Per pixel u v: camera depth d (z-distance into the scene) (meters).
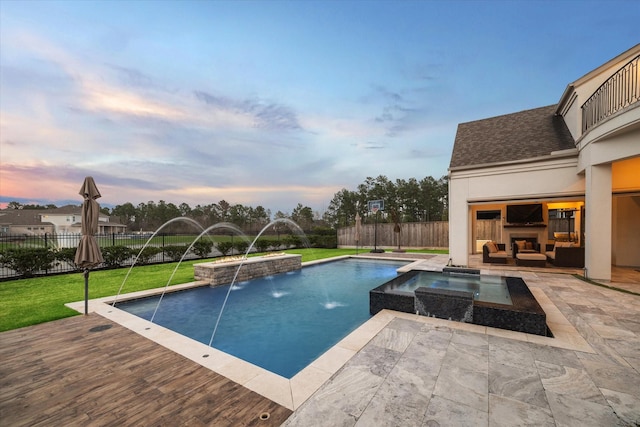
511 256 12.83
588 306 5.53
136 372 3.19
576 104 9.29
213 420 2.33
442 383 2.85
